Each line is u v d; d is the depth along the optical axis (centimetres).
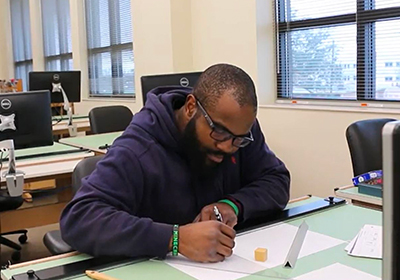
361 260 113
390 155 54
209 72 122
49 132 265
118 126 404
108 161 130
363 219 144
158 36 470
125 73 584
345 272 106
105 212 120
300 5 379
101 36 621
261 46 392
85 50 652
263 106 386
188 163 139
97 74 640
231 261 114
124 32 576
